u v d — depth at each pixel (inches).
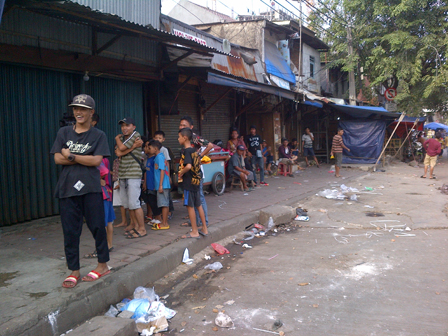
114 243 206.7
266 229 276.4
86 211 144.9
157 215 252.2
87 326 124.1
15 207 240.5
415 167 710.5
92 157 138.5
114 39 270.5
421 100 809.5
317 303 151.7
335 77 1008.2
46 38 250.4
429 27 748.0
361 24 815.1
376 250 218.7
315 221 296.5
